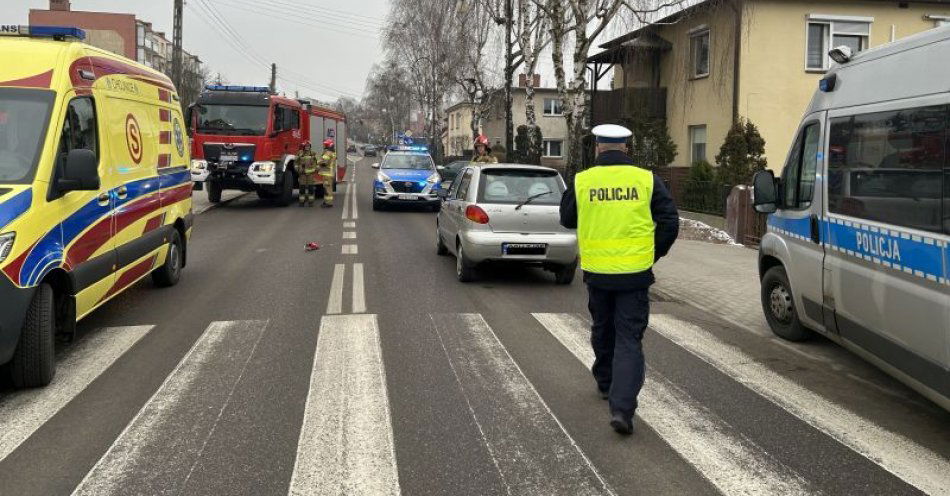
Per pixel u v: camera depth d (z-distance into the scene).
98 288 6.10
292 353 6.03
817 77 22.39
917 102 4.39
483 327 7.03
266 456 3.98
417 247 12.78
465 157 49.47
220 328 6.86
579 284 9.59
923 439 4.35
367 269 10.36
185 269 10.22
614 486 3.67
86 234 5.78
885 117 4.77
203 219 17.23
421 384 5.25
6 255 4.61
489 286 9.26
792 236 6.34
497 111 48.56
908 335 4.39
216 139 18.81
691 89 24.55
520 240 9.03
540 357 6.01
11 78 5.60
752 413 4.76
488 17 24.64
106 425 4.42
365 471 3.81
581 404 4.87
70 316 5.53
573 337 6.70
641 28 18.88
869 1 22.27
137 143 7.29
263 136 18.91
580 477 3.77
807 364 5.98
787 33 22.09
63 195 5.37
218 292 8.59
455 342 6.45
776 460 4.01
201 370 5.54
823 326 5.80
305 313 7.54
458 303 8.17
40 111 5.44
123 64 7.21
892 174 4.62
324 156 21.02
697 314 7.97
